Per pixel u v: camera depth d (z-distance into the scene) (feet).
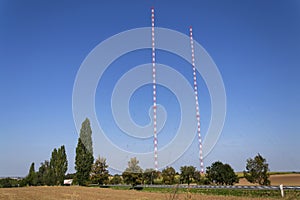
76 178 228.43
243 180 212.02
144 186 187.42
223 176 183.11
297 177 235.20
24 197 132.16
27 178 293.43
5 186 295.48
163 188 169.78
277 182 205.77
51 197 131.44
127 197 126.72
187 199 27.32
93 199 121.08
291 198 76.13
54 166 281.74
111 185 228.22
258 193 112.37
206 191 130.00
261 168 167.32
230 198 101.71
